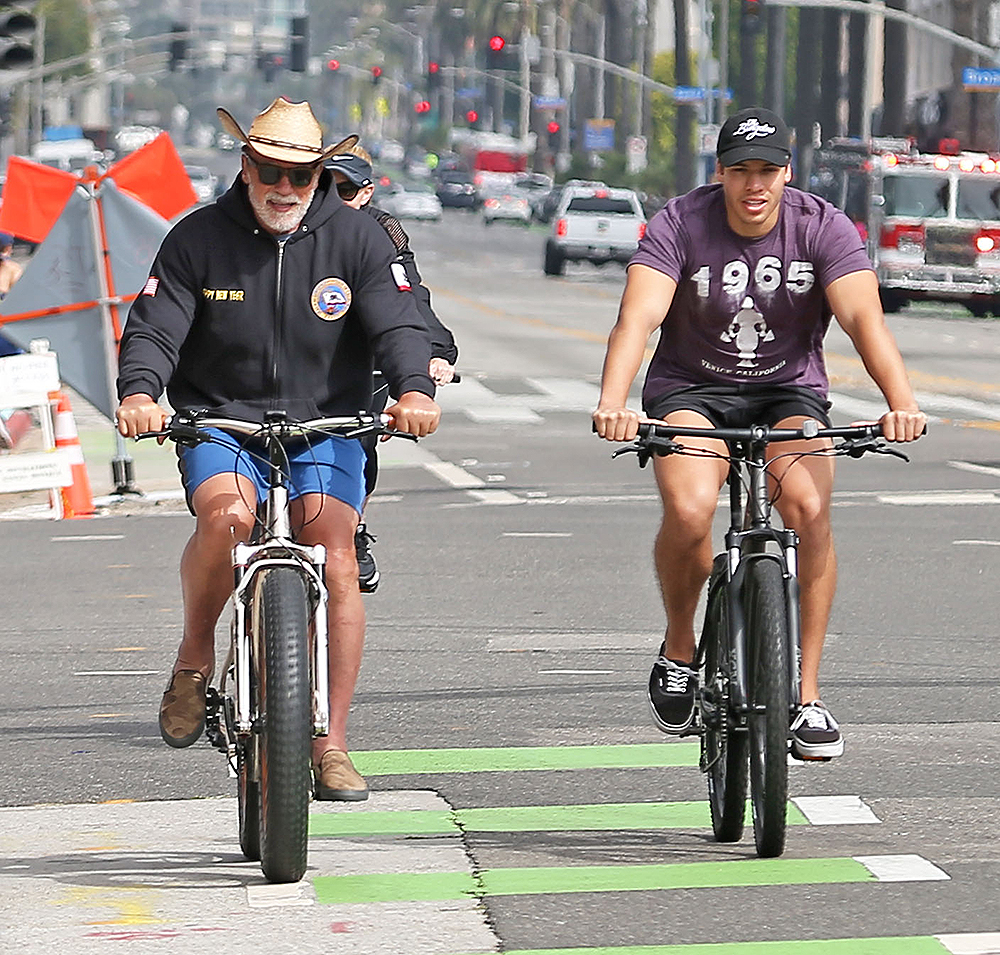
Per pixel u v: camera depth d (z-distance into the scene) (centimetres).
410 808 2406
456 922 1905
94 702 3091
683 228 2250
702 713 2205
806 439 2127
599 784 2531
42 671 3331
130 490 5672
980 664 3341
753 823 2177
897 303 14338
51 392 5488
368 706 3017
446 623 3734
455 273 18338
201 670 2148
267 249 2089
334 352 2120
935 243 14088
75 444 5488
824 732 2142
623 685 3178
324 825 2322
